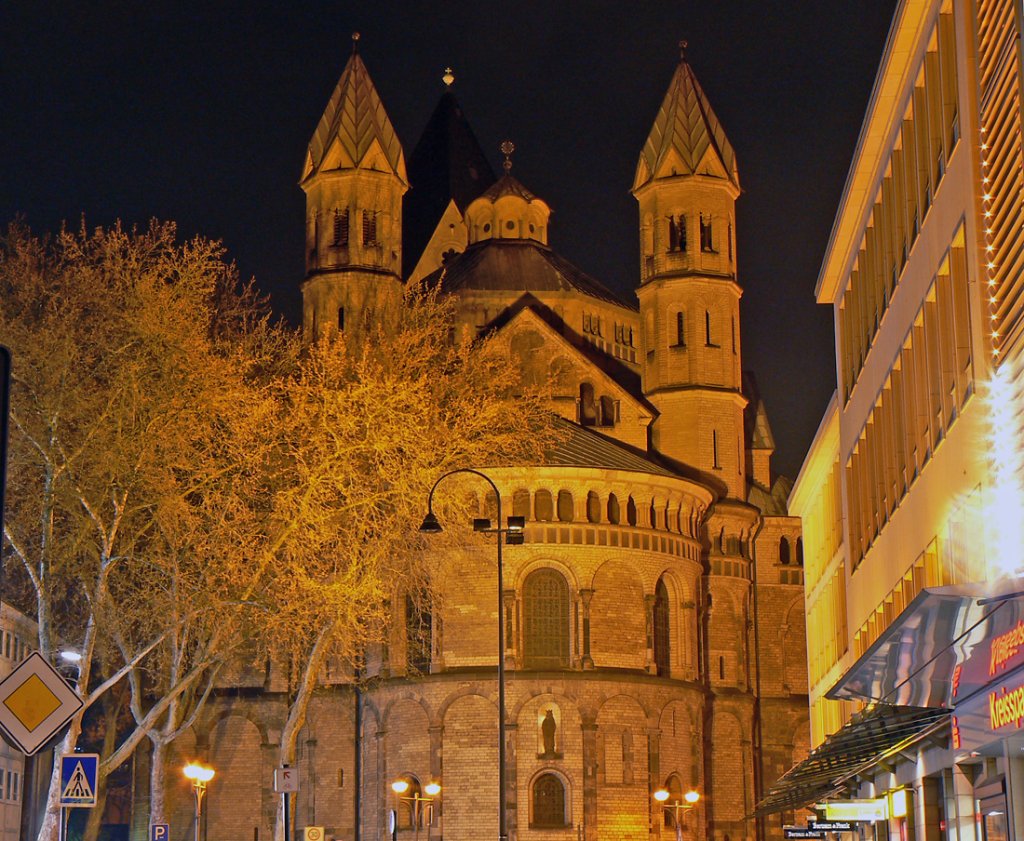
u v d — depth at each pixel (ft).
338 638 188.24
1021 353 71.67
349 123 314.55
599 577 281.74
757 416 358.84
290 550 171.94
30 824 71.51
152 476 155.22
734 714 313.94
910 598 109.70
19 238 161.17
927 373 97.81
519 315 319.88
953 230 86.43
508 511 279.69
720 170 328.90
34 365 152.87
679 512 298.15
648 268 333.01
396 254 314.55
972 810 93.71
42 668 60.23
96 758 84.94
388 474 181.68
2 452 42.78
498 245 345.51
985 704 74.54
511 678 274.98
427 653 280.51
